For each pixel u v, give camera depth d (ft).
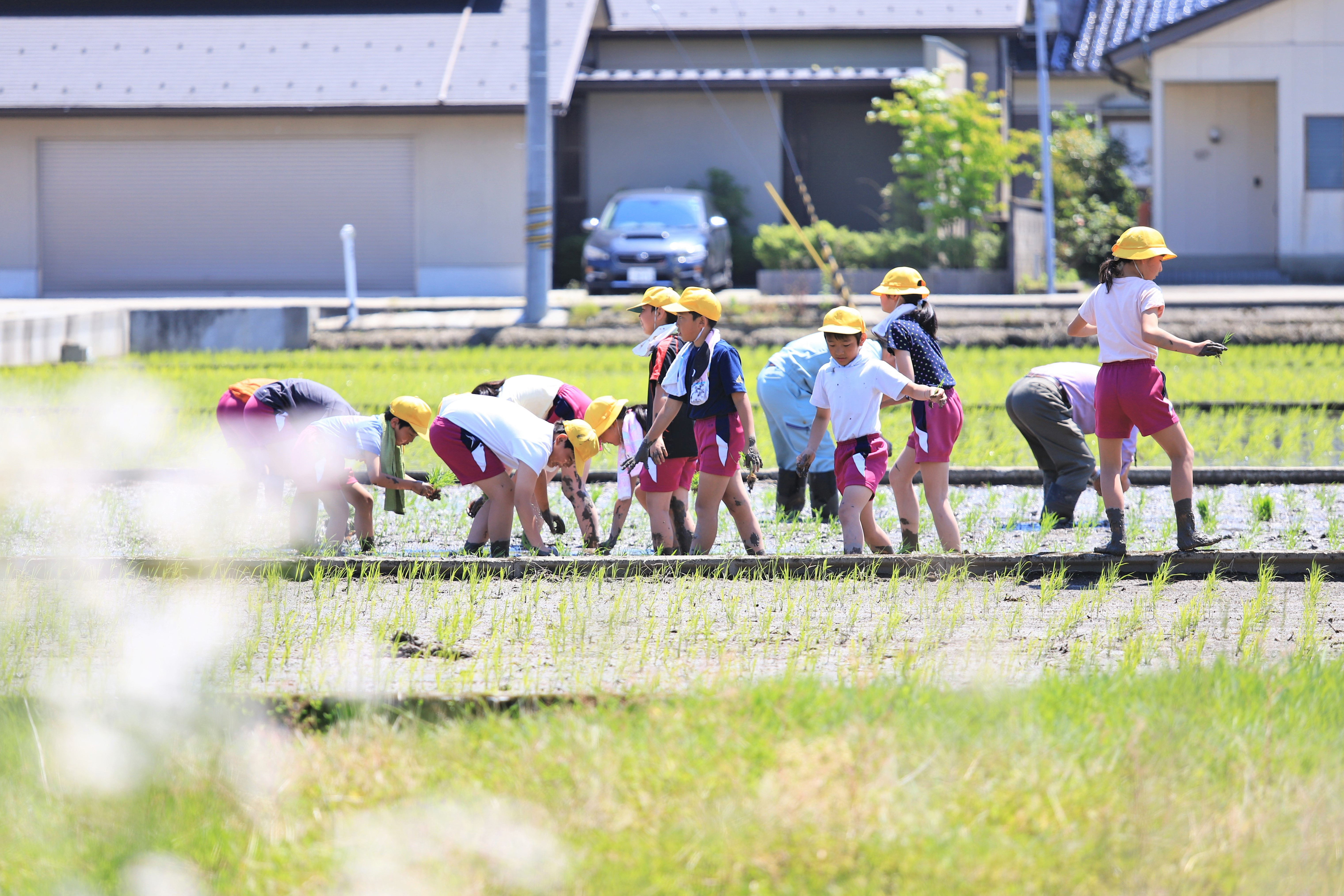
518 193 304.09
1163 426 79.05
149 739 46.55
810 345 105.40
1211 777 43.14
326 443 90.63
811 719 47.26
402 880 36.76
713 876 36.70
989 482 123.54
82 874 37.83
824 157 337.31
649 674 58.70
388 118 303.07
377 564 80.94
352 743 46.29
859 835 38.14
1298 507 108.78
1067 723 47.01
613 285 278.26
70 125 307.37
